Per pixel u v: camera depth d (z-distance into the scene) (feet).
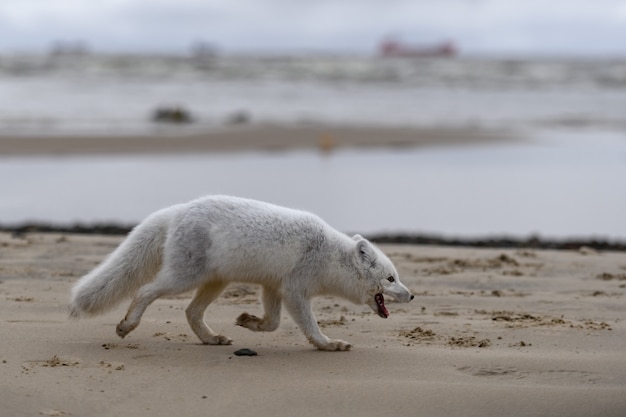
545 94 234.38
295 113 159.63
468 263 40.81
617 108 182.80
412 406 19.90
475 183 79.77
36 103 166.71
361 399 20.34
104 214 61.82
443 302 32.83
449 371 22.85
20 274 36.22
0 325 27.09
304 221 25.91
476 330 27.99
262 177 81.30
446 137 120.78
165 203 66.59
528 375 22.43
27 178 79.30
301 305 25.61
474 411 19.63
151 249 25.32
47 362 22.86
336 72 359.46
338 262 26.20
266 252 25.12
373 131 124.88
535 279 37.47
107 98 187.73
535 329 28.02
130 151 101.04
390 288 26.86
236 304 32.07
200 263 24.68
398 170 88.38
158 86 239.09
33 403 19.43
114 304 25.50
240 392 20.80
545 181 81.51
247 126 129.49
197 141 110.63
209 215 24.91
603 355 24.53
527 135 126.41
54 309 29.91
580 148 110.63
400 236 49.78
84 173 83.10
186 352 24.77
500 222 61.72
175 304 31.76
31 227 50.39
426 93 230.89
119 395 20.30
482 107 182.39
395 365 23.52
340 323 29.30
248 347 25.85
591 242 48.93
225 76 312.09
